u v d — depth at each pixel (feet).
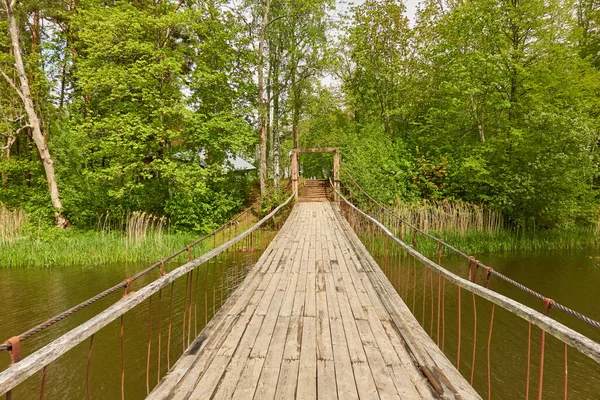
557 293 25.67
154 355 16.97
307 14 52.60
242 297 13.19
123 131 41.81
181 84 46.24
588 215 44.75
